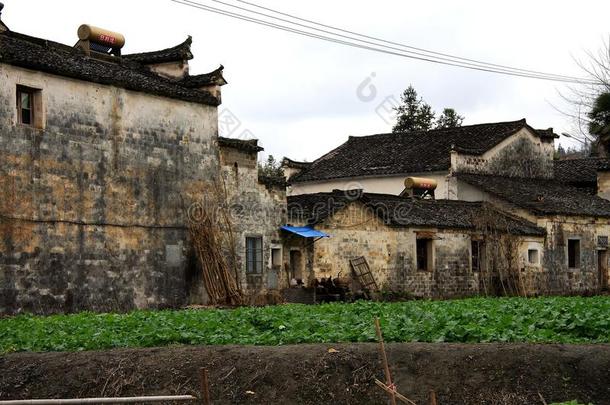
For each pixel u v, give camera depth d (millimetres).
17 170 26297
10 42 27516
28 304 26281
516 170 51125
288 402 14664
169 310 27734
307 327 19406
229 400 14906
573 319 19344
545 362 14469
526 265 43031
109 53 33219
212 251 31906
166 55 34312
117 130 29484
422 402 14148
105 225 28859
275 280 34719
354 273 36219
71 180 27875
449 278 40156
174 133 31531
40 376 16000
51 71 27328
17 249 26141
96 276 28438
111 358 16281
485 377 14391
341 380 14859
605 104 50438
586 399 13812
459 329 17500
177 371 15602
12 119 26219
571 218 46219
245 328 19766
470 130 52281
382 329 17953
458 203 43469
